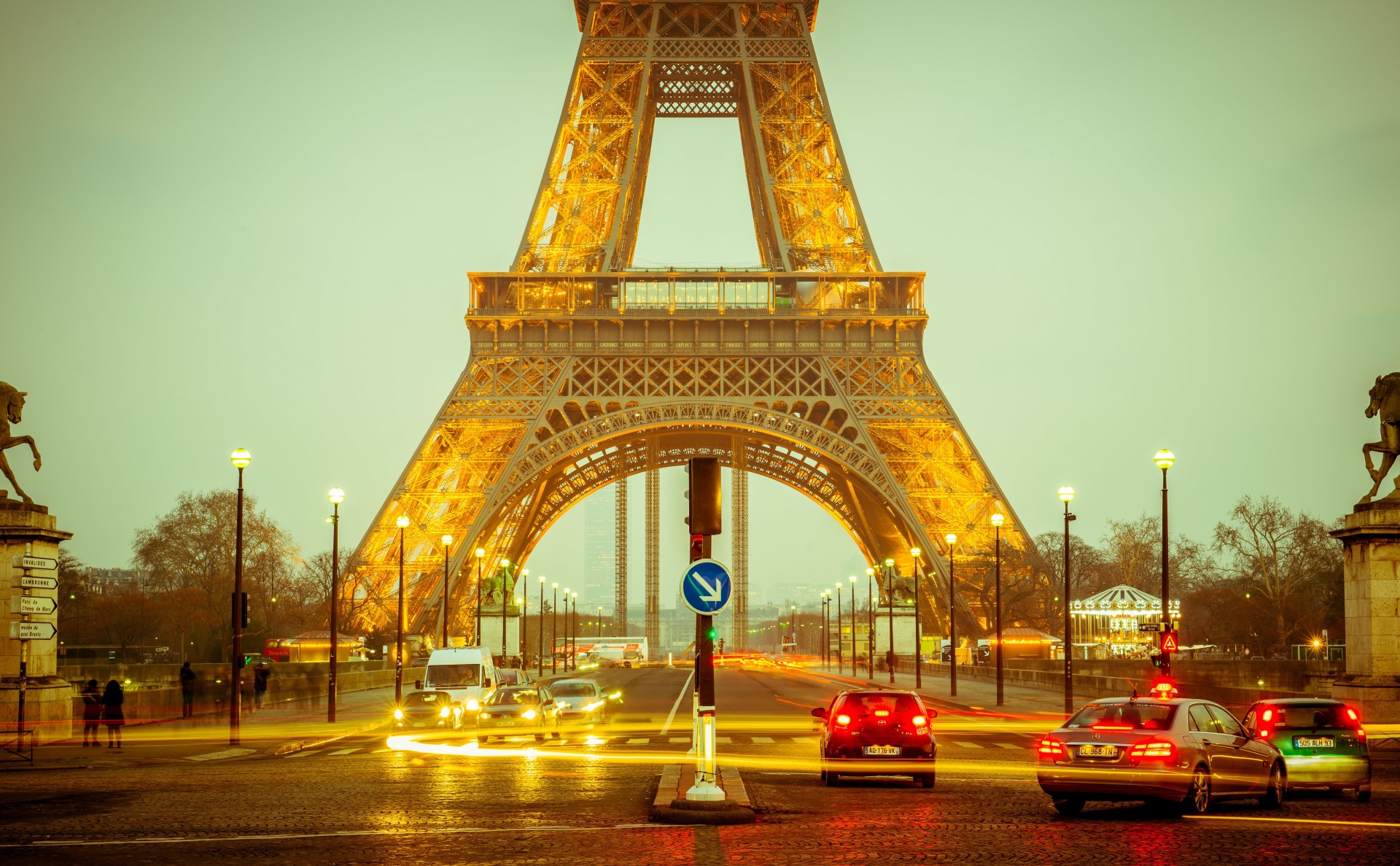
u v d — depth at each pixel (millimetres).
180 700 66125
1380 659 44969
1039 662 107000
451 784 33438
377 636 107875
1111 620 135625
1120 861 20547
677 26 121000
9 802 29594
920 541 108812
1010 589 125125
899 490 109688
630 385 111875
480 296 114000
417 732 57781
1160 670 53812
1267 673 88062
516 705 52188
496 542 135250
